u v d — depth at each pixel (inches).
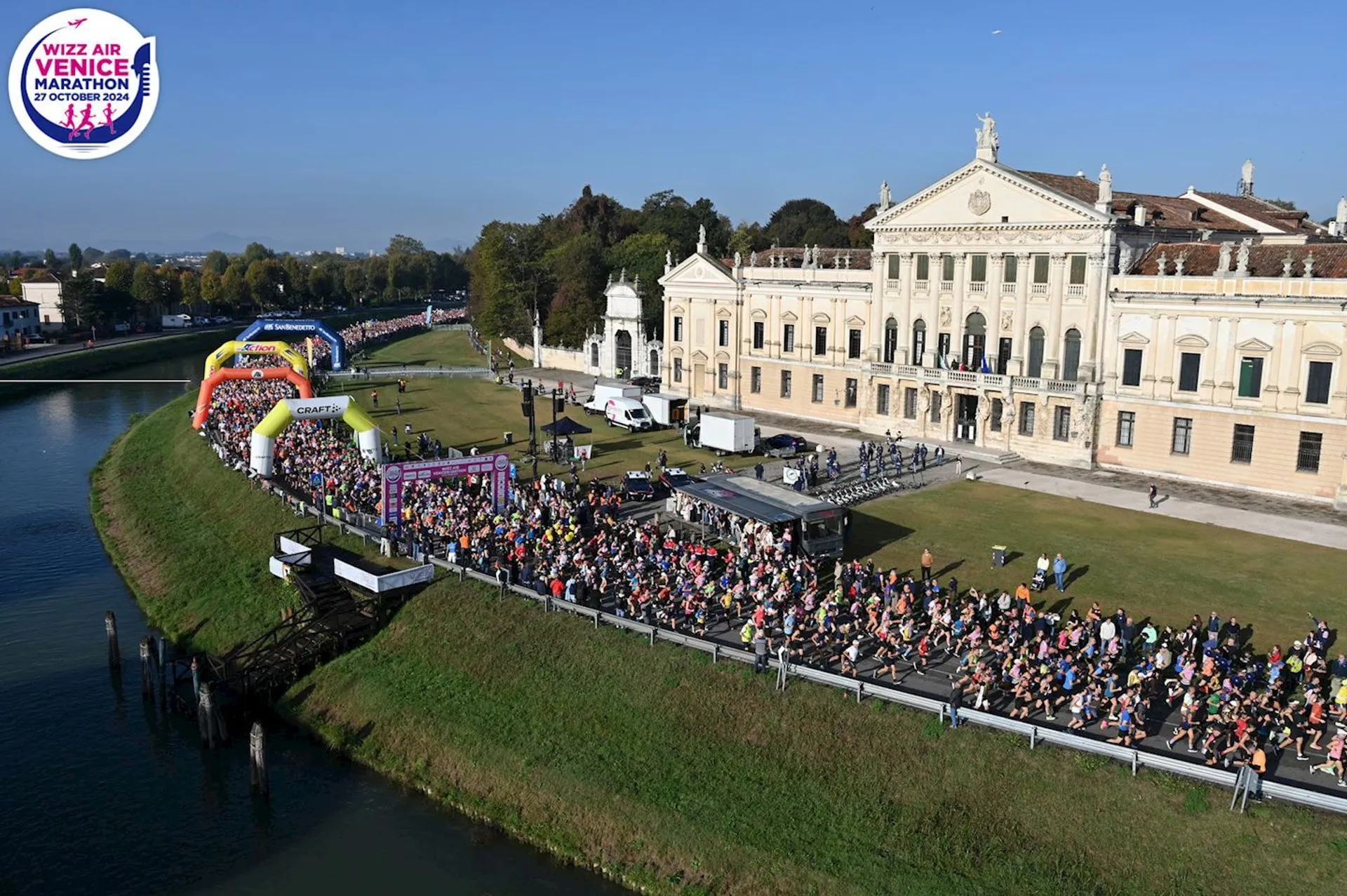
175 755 1844.2
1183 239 3329.2
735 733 1611.7
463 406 4500.5
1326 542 2335.1
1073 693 1571.1
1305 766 1371.8
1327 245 2763.3
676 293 4441.4
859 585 1904.5
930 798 1432.1
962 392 3405.5
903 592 1892.2
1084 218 2984.7
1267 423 2728.8
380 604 2138.3
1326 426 2623.0
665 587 1947.6
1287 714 1446.9
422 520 2416.3
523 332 6663.4
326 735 1889.8
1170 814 1318.9
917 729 1512.1
